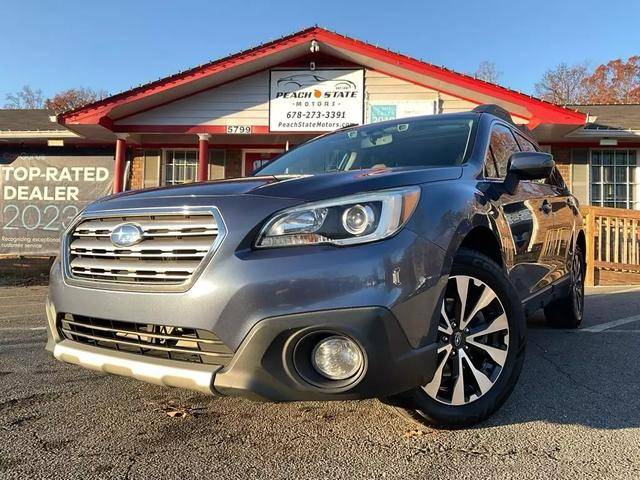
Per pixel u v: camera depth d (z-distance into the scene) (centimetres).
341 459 243
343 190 237
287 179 258
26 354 436
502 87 970
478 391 275
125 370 241
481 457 244
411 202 243
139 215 249
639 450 252
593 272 902
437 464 237
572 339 482
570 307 511
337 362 220
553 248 424
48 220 1352
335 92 1048
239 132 1059
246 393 216
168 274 235
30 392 337
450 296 268
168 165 1295
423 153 344
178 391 338
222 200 237
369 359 216
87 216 270
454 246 254
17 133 1271
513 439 263
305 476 228
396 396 247
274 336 215
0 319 607
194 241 232
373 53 987
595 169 1212
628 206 1201
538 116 967
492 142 362
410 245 233
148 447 257
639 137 1140
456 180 289
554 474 229
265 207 231
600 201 1206
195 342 227
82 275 265
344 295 217
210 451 252
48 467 236
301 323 214
